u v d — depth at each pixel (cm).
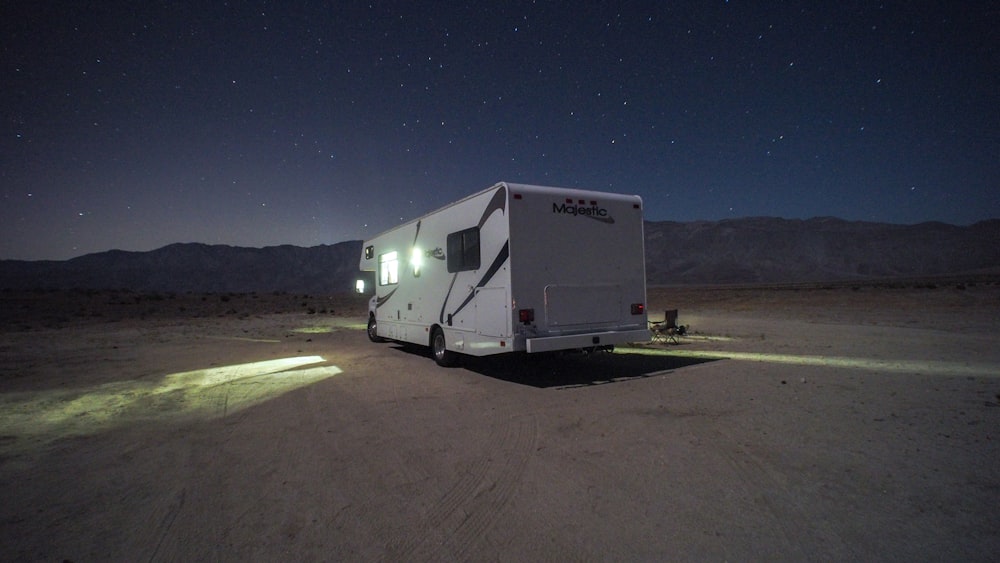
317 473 495
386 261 1437
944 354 1093
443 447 562
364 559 332
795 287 5856
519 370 1054
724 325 1988
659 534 351
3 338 2012
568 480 454
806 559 313
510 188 848
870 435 544
